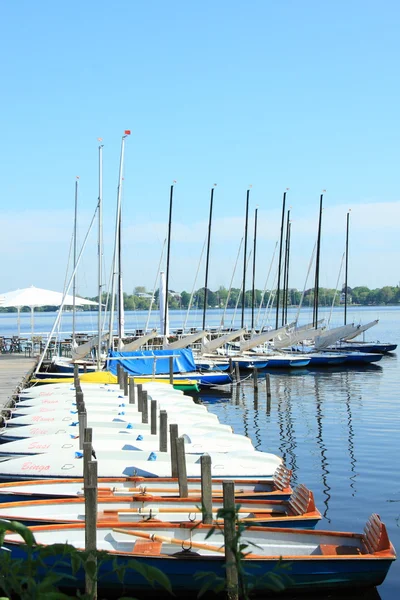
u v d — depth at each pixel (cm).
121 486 1463
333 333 5041
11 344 4850
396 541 1333
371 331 9769
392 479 1794
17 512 1247
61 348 4522
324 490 1695
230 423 2752
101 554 455
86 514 1019
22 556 1068
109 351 3481
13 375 3369
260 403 3325
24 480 1543
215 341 4366
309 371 4734
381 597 1100
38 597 391
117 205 3900
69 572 1060
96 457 1636
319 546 1127
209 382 3600
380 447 2214
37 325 12438
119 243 4081
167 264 4762
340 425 2666
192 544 1095
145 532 1157
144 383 3041
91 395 2683
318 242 5694
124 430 1959
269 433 2509
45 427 1964
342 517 1480
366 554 1088
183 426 2038
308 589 1073
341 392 3684
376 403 3256
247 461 1633
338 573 1068
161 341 4491
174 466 1530
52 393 2752
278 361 4766
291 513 1304
